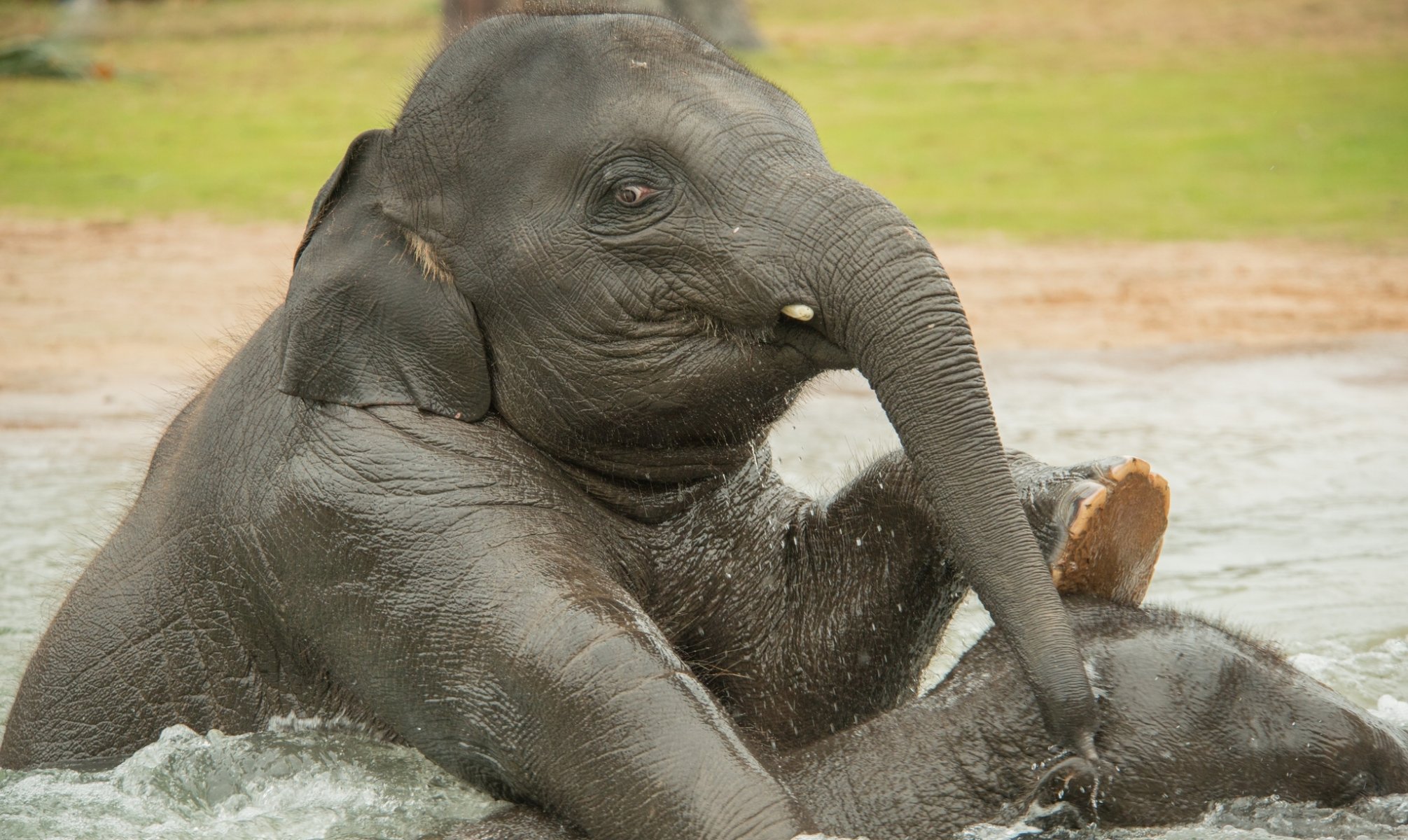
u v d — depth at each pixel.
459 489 7.86
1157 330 27.73
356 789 8.52
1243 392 23.27
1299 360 25.59
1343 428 20.78
